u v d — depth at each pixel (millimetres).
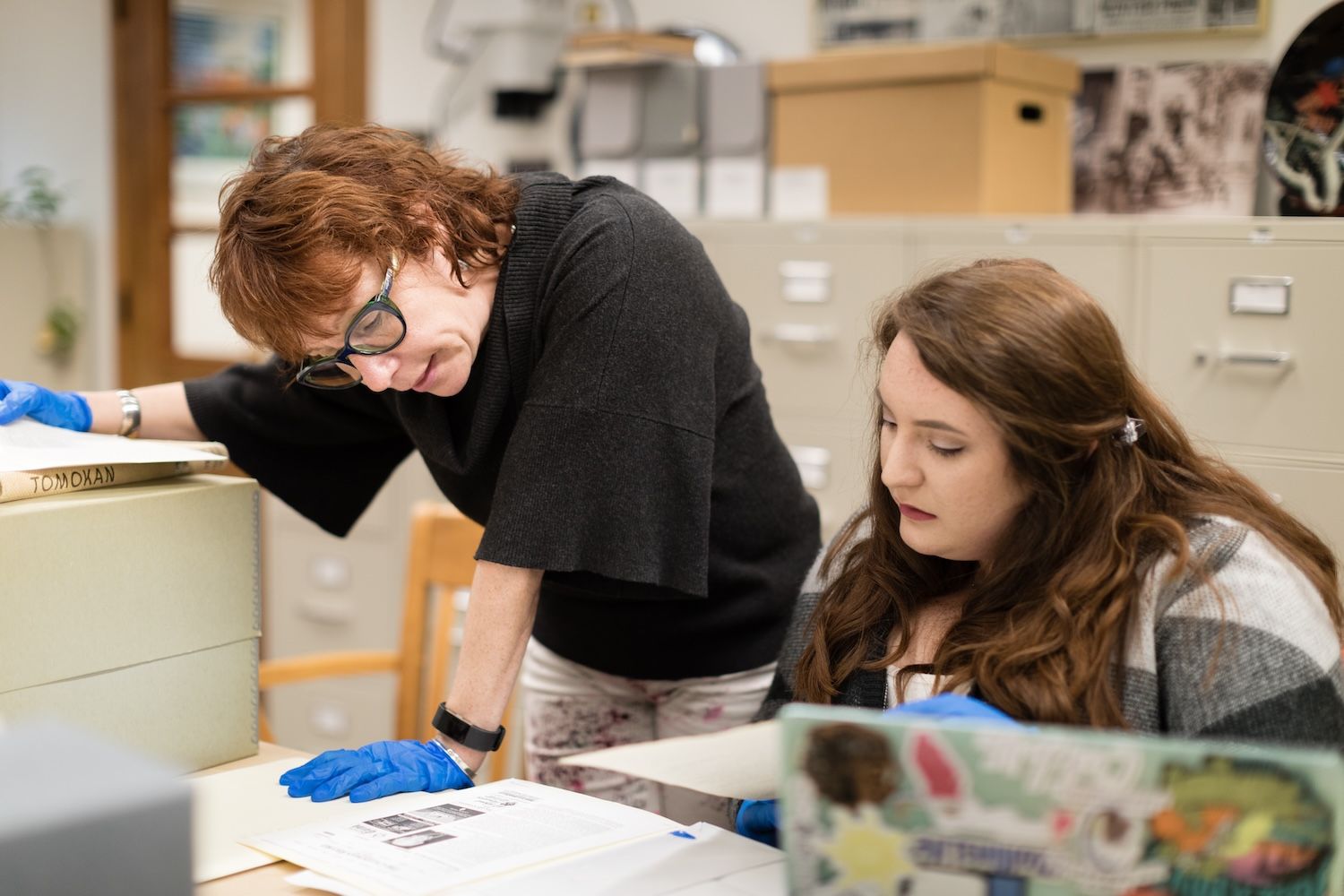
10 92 3979
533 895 921
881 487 1159
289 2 3404
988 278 1013
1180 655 977
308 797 1146
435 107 3232
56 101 3893
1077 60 2441
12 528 1111
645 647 1474
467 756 1223
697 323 1264
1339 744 936
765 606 1473
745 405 1411
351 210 1135
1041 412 975
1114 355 1011
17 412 1340
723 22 2826
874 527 1175
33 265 3740
